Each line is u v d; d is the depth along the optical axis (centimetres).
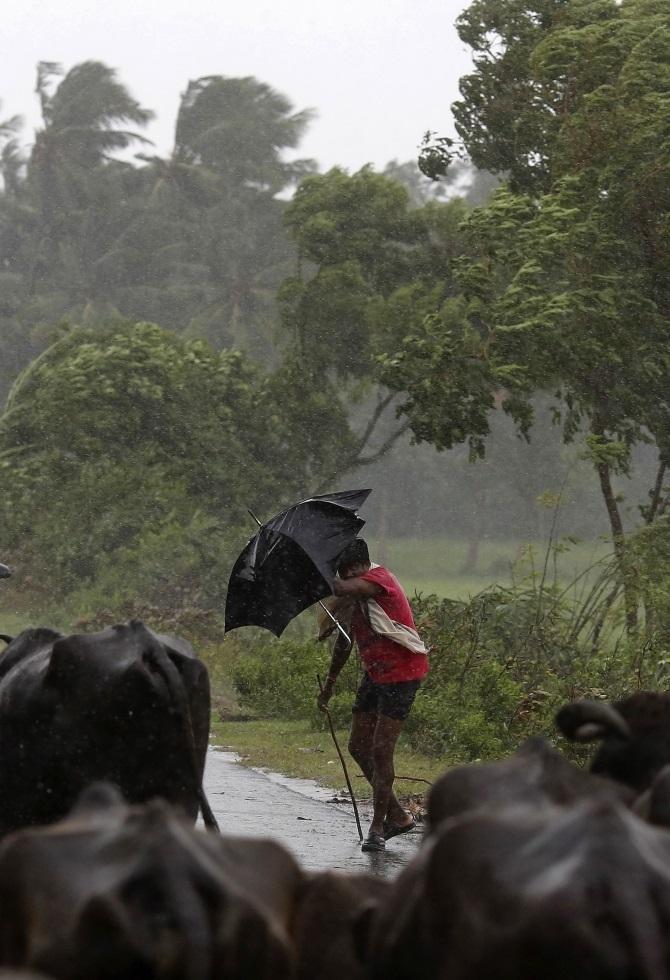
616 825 807
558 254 4312
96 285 14838
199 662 1606
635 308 4266
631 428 4512
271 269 13950
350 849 2250
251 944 836
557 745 3016
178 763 1527
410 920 871
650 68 4219
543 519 13588
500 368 4200
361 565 2270
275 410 7812
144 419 7419
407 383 4388
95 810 945
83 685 1518
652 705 1277
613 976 768
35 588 6962
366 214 7612
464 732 3086
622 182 4228
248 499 7569
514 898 796
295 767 3117
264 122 15212
